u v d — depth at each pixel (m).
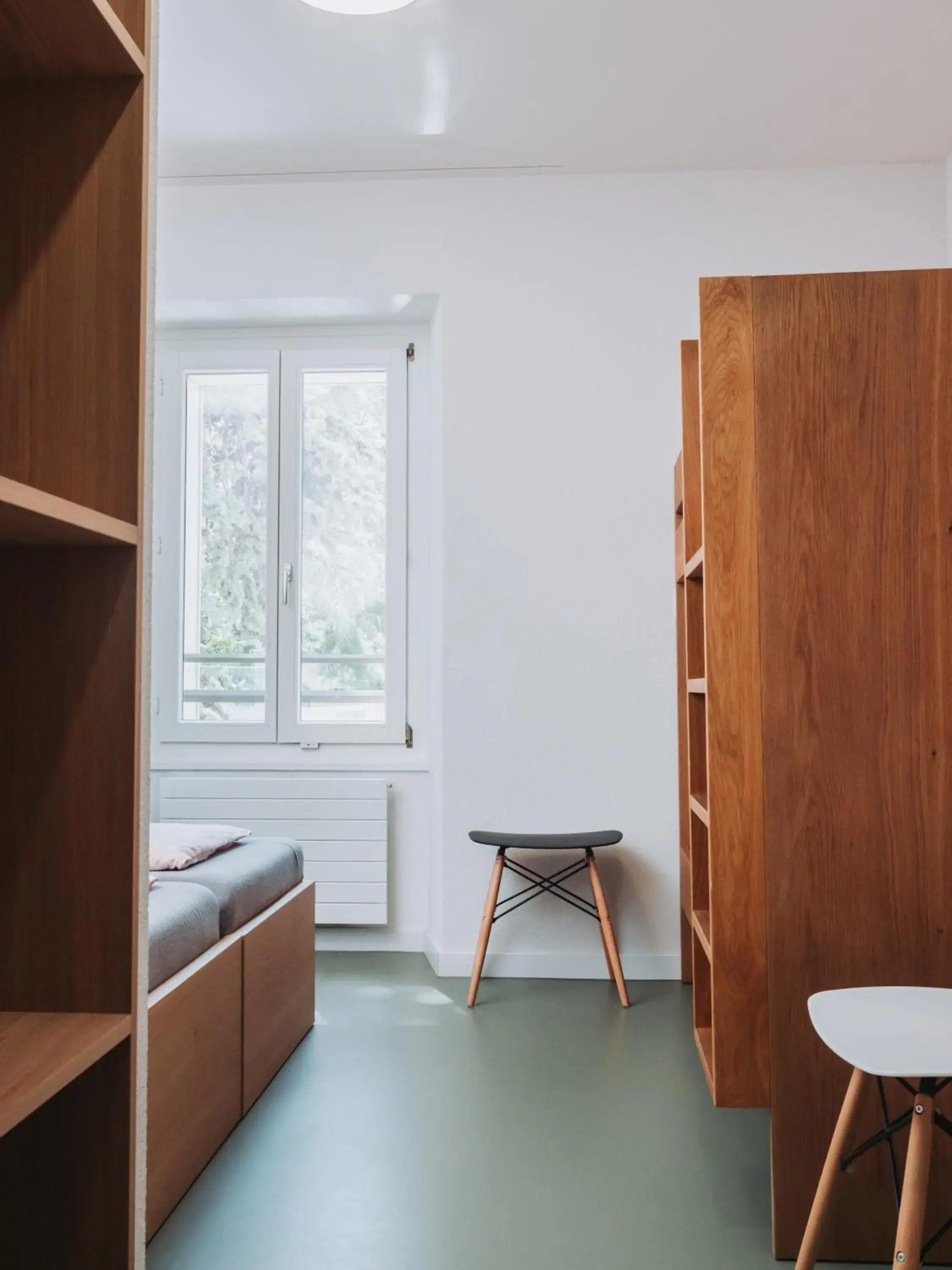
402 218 3.81
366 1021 3.14
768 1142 2.29
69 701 0.92
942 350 1.88
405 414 4.13
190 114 3.33
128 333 0.92
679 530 3.57
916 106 3.31
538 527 3.75
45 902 0.91
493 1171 2.13
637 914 3.67
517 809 3.71
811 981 1.84
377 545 4.17
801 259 3.72
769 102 3.28
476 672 3.73
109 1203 0.89
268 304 3.88
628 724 3.71
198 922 2.20
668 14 2.82
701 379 1.91
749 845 1.88
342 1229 1.89
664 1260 1.80
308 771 4.07
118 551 0.91
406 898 4.04
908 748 1.85
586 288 3.77
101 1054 0.83
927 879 1.83
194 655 4.19
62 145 0.94
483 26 2.87
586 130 3.45
